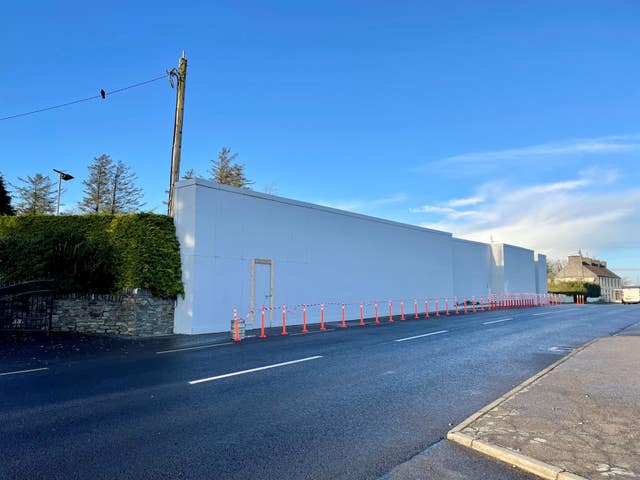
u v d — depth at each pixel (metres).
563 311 27.48
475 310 28.44
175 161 17.95
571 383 7.30
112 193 52.25
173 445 4.80
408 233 27.03
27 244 14.78
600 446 4.57
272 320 17.89
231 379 7.93
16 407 6.23
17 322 14.17
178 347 11.90
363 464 4.33
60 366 9.22
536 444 4.64
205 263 15.63
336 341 13.05
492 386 7.47
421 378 8.06
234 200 16.88
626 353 10.24
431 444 4.86
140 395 6.85
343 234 22.05
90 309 14.75
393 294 25.16
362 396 6.82
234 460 4.41
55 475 4.07
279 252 18.50
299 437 5.06
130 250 14.93
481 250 36.81
